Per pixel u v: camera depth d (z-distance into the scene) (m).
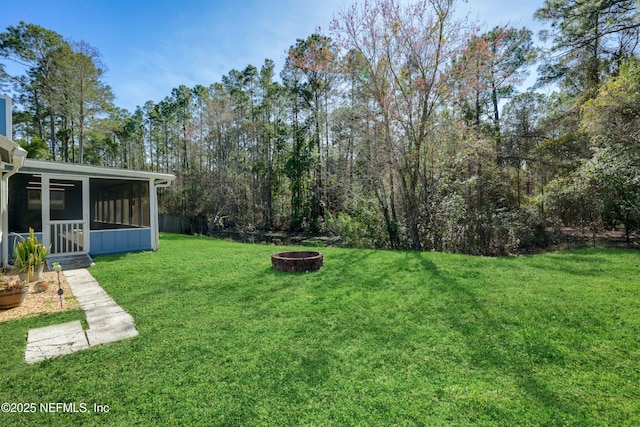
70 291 4.72
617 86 8.36
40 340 3.06
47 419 1.97
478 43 8.75
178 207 26.03
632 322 3.29
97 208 12.99
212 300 4.29
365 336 3.14
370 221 11.19
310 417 1.98
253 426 1.91
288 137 21.55
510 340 3.01
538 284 4.77
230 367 2.56
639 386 2.25
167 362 2.64
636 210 8.19
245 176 21.81
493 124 14.71
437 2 8.70
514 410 2.02
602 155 8.56
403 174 9.96
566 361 2.62
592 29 10.41
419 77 9.26
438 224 10.09
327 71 11.45
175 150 29.27
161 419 1.97
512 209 11.24
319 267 6.20
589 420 1.92
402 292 4.60
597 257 6.70
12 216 8.17
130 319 3.60
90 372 2.50
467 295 4.36
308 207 19.75
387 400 2.14
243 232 19.22
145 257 7.57
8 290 3.95
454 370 2.51
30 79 21.02
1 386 2.31
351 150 12.22
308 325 3.42
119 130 25.92
